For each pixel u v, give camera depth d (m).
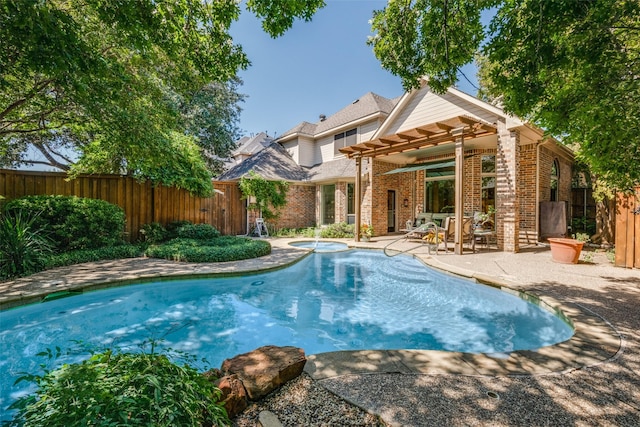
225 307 7.45
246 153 30.11
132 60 7.86
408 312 7.07
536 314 6.07
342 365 3.65
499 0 4.93
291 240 16.58
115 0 4.61
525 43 4.46
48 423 1.79
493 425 2.58
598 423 2.61
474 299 7.75
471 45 5.67
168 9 5.09
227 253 10.46
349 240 16.41
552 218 13.46
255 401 2.95
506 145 11.58
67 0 6.30
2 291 6.48
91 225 10.34
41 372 4.55
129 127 8.38
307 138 24.45
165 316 6.84
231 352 5.26
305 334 5.97
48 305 6.49
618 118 4.04
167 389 2.16
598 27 3.91
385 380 3.30
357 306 7.49
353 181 20.25
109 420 1.79
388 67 6.50
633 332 4.42
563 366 3.56
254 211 19.12
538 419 2.66
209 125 23.98
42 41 3.97
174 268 9.09
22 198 9.41
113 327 6.24
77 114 8.95
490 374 3.41
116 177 12.41
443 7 5.42
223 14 5.40
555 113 4.46
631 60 4.07
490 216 14.85
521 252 11.72
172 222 14.08
